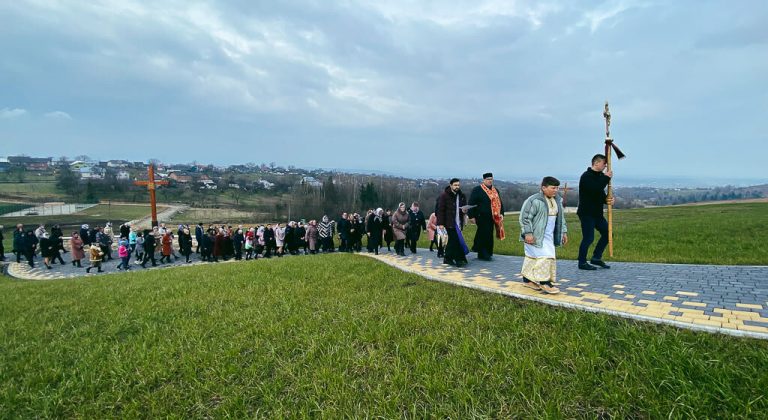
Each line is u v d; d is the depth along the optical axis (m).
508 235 16.47
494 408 3.25
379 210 14.75
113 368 4.39
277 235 19.17
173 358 4.57
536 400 3.28
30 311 7.23
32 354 4.98
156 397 3.84
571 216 27.27
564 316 4.70
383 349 4.37
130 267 18.28
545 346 3.99
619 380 3.38
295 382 3.88
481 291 6.37
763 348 3.57
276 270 9.70
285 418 3.36
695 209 27.20
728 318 4.29
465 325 4.85
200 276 9.85
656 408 3.00
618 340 3.99
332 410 3.35
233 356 4.50
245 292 7.45
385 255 12.70
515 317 4.89
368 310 5.68
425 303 5.95
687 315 4.46
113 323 5.99
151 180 26.64
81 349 5.00
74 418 3.64
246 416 3.45
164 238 19.00
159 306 6.79
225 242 19.56
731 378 3.20
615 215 25.70
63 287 9.99
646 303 5.02
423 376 3.71
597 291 5.79
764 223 13.47
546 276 5.86
